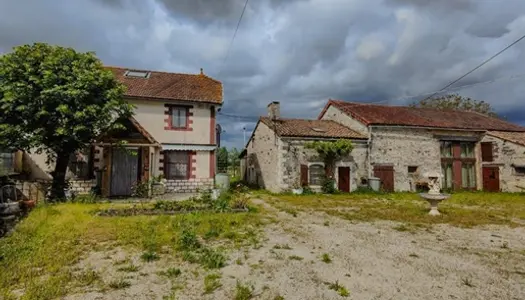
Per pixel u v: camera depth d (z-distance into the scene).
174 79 19.84
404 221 9.73
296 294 4.20
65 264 5.20
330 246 6.63
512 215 11.11
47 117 10.55
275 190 19.91
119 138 14.20
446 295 4.24
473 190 23.45
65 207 10.45
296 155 19.72
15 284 4.34
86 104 11.16
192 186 17.19
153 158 16.14
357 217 10.38
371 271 5.13
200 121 17.69
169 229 7.70
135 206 10.75
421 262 5.62
